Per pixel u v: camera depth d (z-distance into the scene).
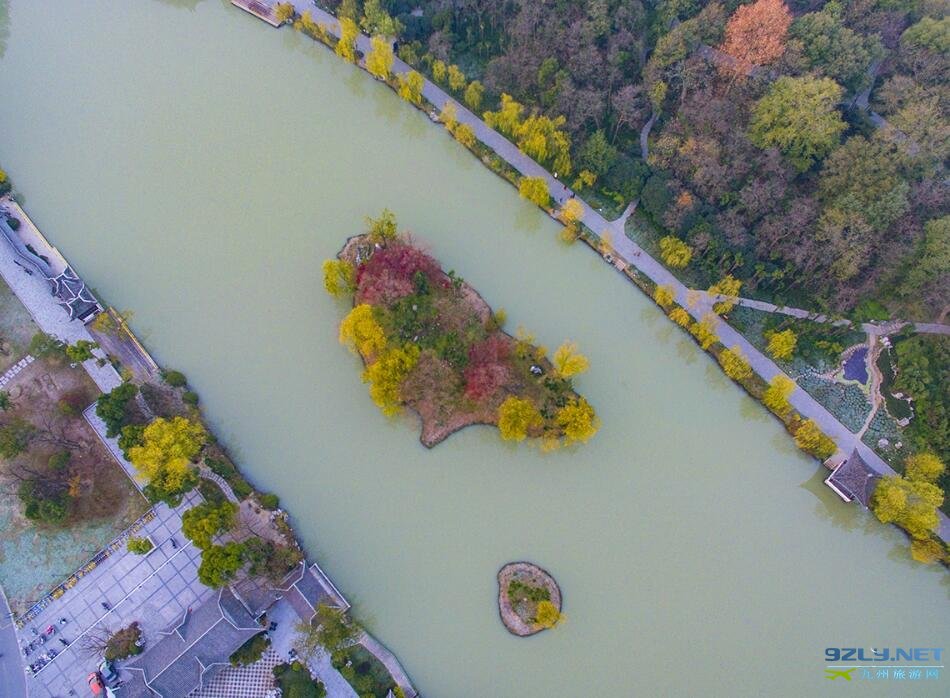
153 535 103.50
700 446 113.88
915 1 126.19
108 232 128.25
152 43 152.12
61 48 150.75
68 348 108.81
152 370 115.31
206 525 94.06
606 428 114.38
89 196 131.88
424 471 110.69
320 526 106.56
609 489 110.44
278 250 126.69
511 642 100.75
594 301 123.94
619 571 105.25
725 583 105.25
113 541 102.81
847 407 113.56
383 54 134.00
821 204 117.12
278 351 118.19
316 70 149.50
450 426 111.94
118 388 106.19
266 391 115.12
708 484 111.38
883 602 104.81
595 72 128.50
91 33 152.88
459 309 118.31
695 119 123.38
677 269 123.12
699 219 119.00
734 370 113.81
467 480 110.31
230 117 142.12
